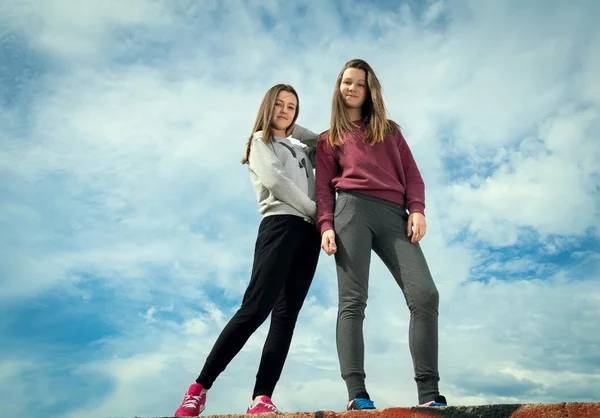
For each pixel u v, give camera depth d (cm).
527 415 217
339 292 293
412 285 286
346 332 280
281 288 288
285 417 234
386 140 318
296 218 301
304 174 323
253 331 282
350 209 300
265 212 309
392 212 303
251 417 235
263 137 315
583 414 213
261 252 294
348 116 324
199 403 273
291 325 295
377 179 305
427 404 259
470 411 221
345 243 295
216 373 277
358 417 229
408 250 294
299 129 347
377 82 324
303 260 306
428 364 275
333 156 321
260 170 307
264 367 284
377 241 302
